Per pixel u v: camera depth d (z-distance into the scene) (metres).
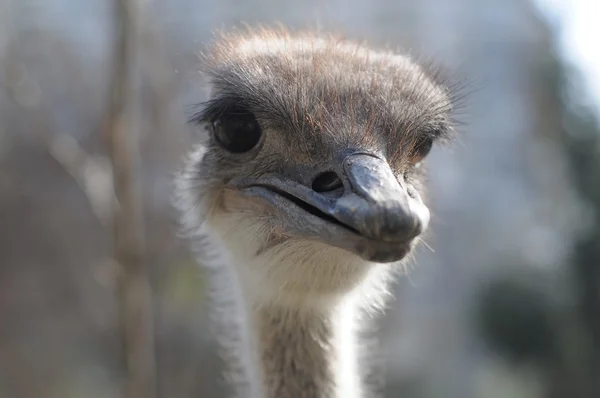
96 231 19.05
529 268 18.02
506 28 20.78
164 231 12.74
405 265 5.58
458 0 19.98
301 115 4.21
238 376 5.49
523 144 20.55
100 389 17.55
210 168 4.92
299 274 4.55
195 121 5.14
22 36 16.48
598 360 16.98
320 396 4.98
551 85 19.89
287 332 5.00
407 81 4.54
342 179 3.87
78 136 15.68
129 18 7.57
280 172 4.33
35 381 19.31
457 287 19.16
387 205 3.51
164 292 13.38
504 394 18.06
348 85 4.32
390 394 17.81
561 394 17.06
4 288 19.69
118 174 7.77
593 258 16.73
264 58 4.69
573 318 17.12
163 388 13.95
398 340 18.22
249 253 4.68
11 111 17.27
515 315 17.41
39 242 19.55
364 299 5.34
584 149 17.14
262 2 14.74
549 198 19.77
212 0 14.26
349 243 3.63
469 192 20.00
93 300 18.48
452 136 5.38
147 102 10.03
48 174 19.22
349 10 17.73
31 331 19.73
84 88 16.56
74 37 17.22
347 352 5.11
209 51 5.45
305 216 4.05
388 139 4.12
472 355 18.94
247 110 4.47
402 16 18.20
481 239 19.75
